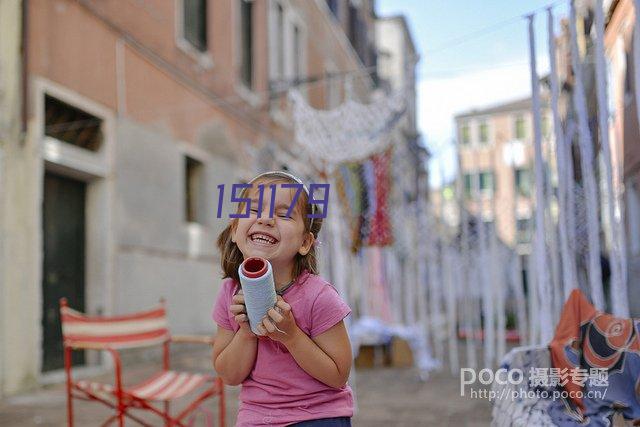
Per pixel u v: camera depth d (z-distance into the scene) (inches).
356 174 257.1
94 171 300.4
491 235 306.2
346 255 326.6
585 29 162.9
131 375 286.5
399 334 323.0
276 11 567.2
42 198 278.8
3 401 220.2
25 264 247.0
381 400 220.8
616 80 159.5
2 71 240.4
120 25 323.9
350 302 331.6
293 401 70.7
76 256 300.7
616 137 163.0
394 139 265.3
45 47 265.9
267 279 61.8
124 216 322.7
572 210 138.6
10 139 242.5
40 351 252.1
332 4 750.5
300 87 561.0
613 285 119.3
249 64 516.4
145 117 347.6
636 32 107.8
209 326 419.2
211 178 430.0
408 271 371.2
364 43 902.4
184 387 135.7
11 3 246.1
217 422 183.6
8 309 236.4
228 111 460.1
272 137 544.4
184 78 393.4
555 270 144.7
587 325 102.8
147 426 141.6
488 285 297.6
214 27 444.8
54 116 281.9
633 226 168.1
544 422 92.7
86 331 134.5
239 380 72.9
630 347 97.2
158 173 359.6
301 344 67.4
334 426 70.5
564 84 177.8
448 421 184.2
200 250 408.8
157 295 352.5
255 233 69.1
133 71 337.4
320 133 216.8
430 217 382.3
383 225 259.4
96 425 181.2
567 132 150.9
